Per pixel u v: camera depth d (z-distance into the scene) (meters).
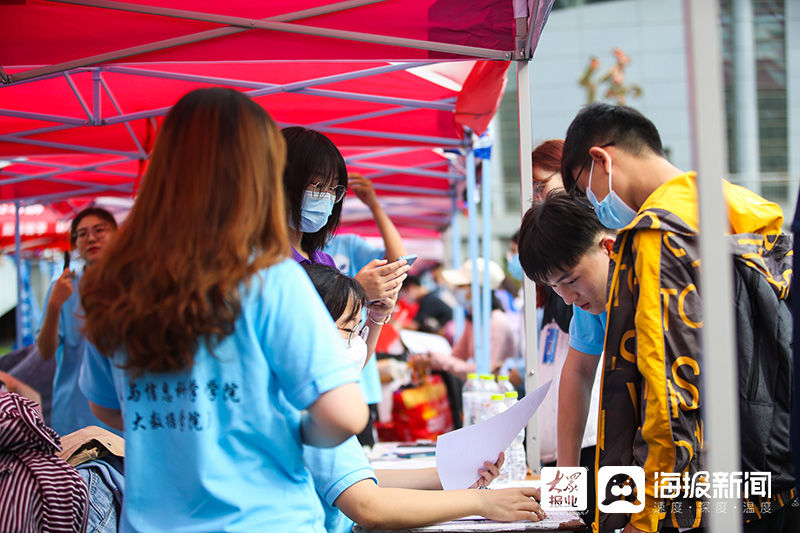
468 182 4.15
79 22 2.25
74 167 4.55
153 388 1.20
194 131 1.18
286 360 1.18
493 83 2.81
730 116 18.11
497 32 2.35
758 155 18.00
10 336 9.30
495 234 18.06
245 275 1.14
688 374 1.41
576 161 1.74
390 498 1.57
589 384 2.11
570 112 20.61
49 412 3.83
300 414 1.27
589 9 20.62
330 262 2.35
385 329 4.62
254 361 1.18
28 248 6.51
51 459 1.67
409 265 2.10
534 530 1.61
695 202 1.50
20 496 1.60
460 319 6.71
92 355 1.41
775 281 1.54
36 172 4.95
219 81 3.01
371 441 3.63
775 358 1.51
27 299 7.16
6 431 1.62
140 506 1.22
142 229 1.18
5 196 5.12
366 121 3.85
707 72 0.96
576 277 1.79
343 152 4.79
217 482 1.19
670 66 20.50
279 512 1.21
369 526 1.56
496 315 4.78
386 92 3.45
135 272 1.15
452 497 1.61
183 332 1.12
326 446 1.23
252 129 1.19
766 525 1.53
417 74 3.27
